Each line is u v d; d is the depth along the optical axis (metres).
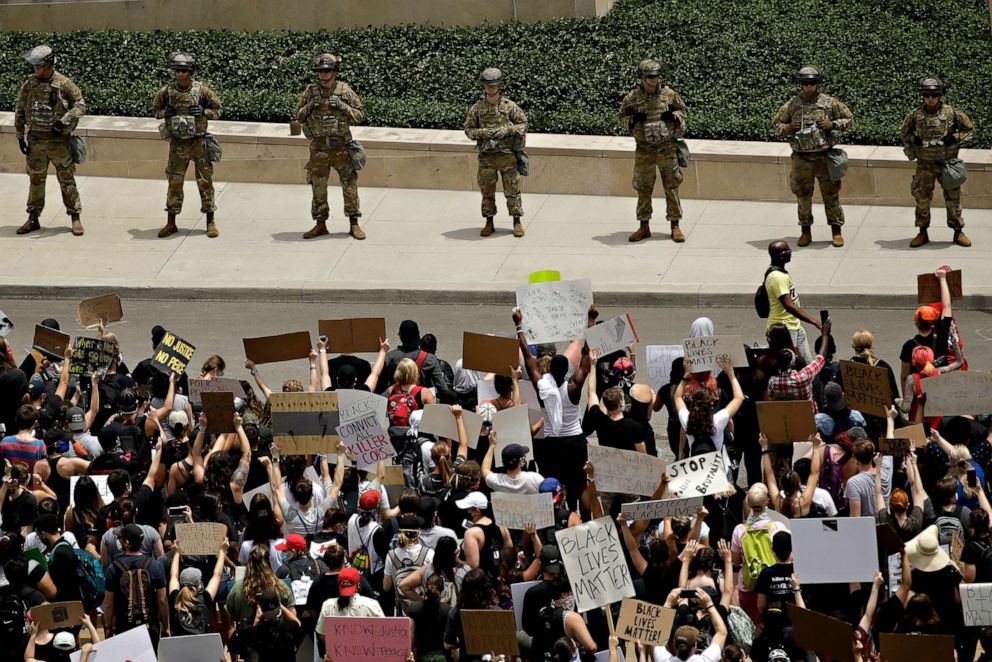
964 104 70.94
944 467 38.31
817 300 59.22
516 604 32.31
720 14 78.94
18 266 65.12
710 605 30.62
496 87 64.19
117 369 45.97
